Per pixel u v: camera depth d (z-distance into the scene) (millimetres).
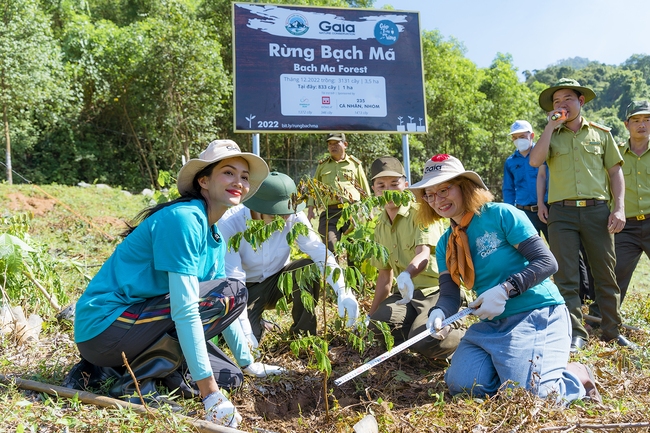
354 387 3291
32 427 2346
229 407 2570
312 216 6105
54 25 21484
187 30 18094
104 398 2623
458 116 26484
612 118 44812
